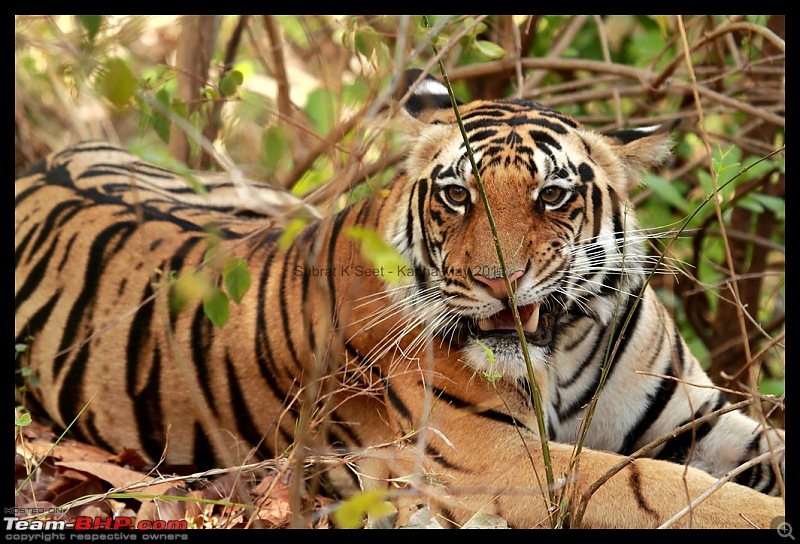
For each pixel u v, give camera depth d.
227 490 6.68
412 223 6.49
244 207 9.00
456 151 6.31
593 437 6.95
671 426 6.87
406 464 6.36
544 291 6.11
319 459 5.55
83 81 4.66
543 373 6.54
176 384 7.49
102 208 8.29
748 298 9.73
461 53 10.73
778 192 9.63
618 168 6.60
